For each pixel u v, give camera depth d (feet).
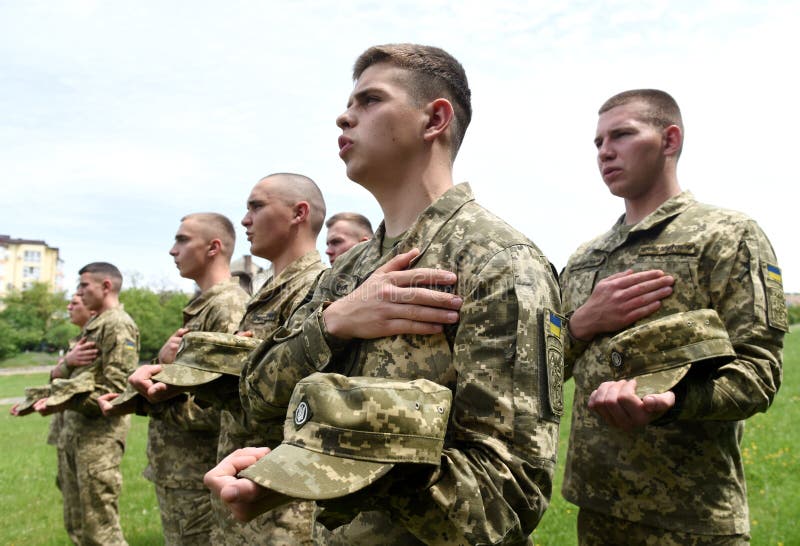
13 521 21.75
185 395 12.23
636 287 7.99
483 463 4.23
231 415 10.00
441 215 5.53
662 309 8.04
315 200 11.84
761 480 18.70
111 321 18.06
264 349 6.38
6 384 105.91
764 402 7.12
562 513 17.16
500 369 4.51
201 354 8.95
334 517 4.31
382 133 5.79
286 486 3.72
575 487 8.63
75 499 17.98
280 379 5.80
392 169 5.92
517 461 4.30
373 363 5.14
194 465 13.06
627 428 6.23
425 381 4.32
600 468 8.29
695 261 8.04
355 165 5.95
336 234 16.58
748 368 7.21
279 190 11.47
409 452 3.95
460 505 4.00
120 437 17.75
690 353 6.41
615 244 9.16
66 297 251.19
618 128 9.02
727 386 6.95
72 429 17.51
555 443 4.63
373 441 3.94
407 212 5.98
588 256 9.65
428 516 4.13
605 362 8.33
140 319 165.89
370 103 5.94
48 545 18.90
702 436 7.68
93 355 17.78
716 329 6.63
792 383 38.40
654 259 8.46
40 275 300.40
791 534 14.02
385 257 5.77
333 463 3.88
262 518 9.62
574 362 8.98
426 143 5.90
